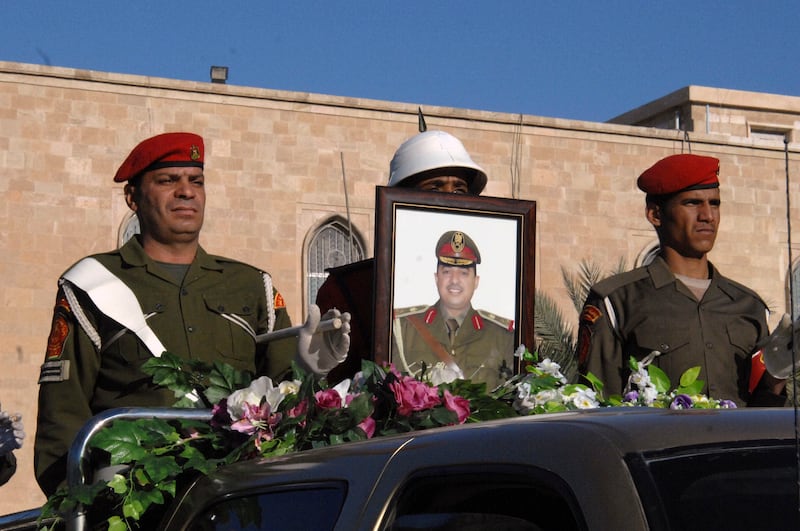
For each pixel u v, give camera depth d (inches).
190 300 204.7
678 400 184.9
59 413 193.9
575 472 96.6
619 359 233.3
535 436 102.5
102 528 139.3
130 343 196.5
